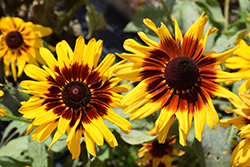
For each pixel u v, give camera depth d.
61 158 0.81
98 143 0.61
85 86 0.63
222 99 0.77
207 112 0.61
